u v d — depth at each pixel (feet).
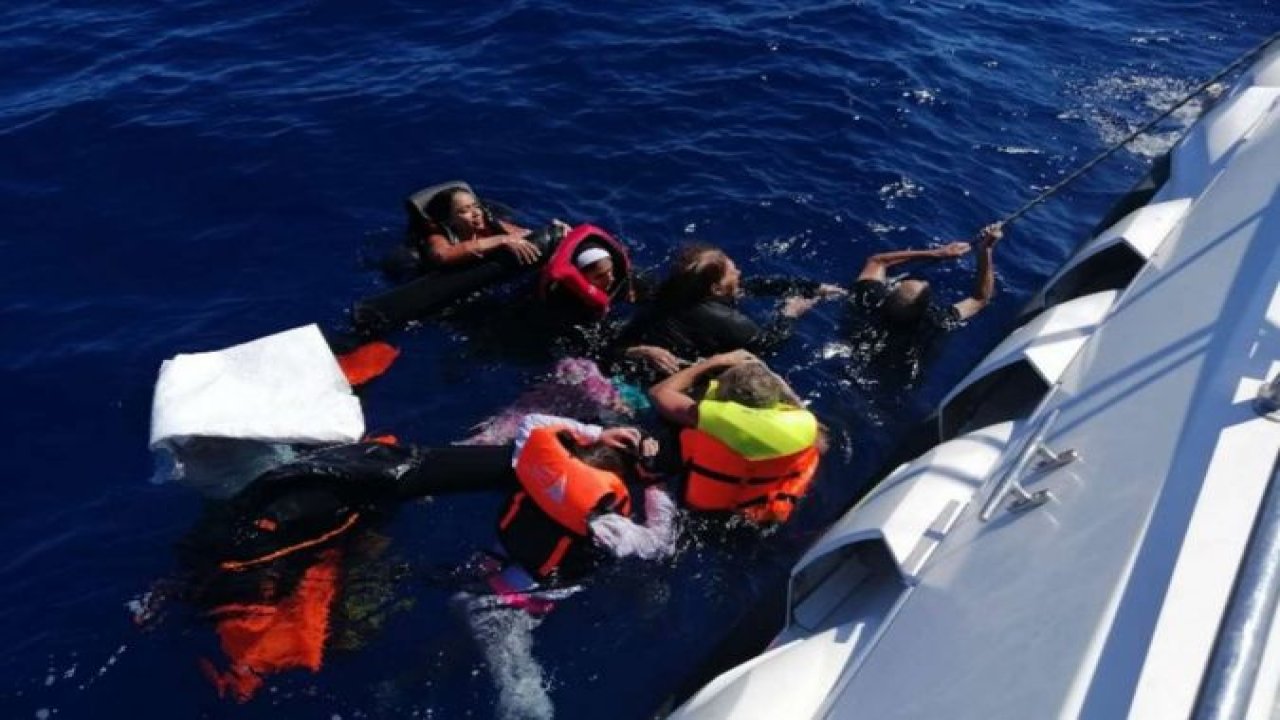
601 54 27.45
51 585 14.25
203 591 13.94
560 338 18.80
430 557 14.52
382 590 14.07
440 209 20.16
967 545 11.59
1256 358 11.19
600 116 25.13
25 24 29.25
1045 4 33.30
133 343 18.69
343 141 24.11
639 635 13.83
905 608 11.53
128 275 20.36
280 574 14.07
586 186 22.98
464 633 13.67
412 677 13.15
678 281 18.22
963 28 30.91
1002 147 25.57
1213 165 19.34
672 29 28.73
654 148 24.13
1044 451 12.16
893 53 28.68
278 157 23.56
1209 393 11.03
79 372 18.01
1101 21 32.50
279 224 21.75
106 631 13.61
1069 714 8.23
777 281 19.94
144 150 23.73
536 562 14.19
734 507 15.02
